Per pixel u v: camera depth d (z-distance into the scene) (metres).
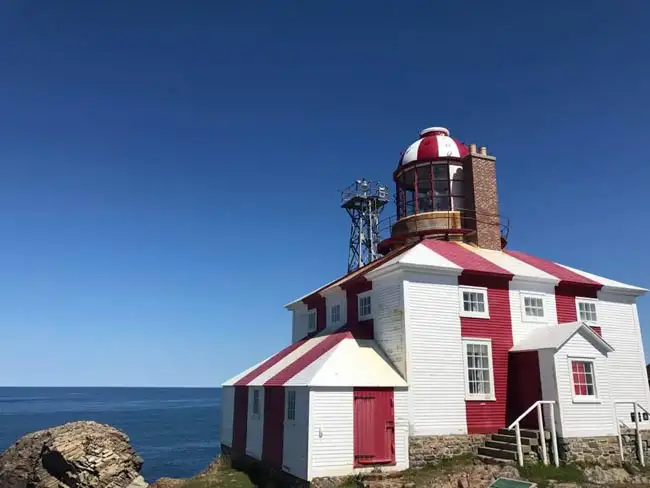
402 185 34.25
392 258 29.77
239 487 23.75
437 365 23.58
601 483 20.59
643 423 26.30
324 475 20.44
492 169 32.22
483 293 25.66
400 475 20.77
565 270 30.02
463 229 30.39
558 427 22.41
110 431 36.66
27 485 34.81
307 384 21.22
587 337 24.06
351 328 27.61
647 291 29.92
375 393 22.11
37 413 137.38
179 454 59.16
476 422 23.69
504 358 25.22
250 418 28.27
